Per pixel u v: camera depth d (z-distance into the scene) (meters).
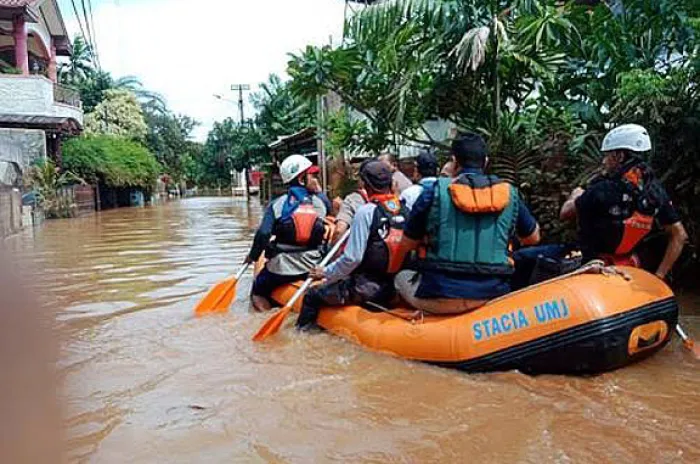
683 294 5.37
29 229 14.30
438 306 3.63
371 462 2.46
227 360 3.83
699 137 5.09
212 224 16.12
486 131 6.95
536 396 3.11
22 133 20.14
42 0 23.06
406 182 5.21
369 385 3.32
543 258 4.09
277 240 5.25
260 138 30.88
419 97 7.79
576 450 2.52
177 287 6.51
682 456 2.45
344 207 5.11
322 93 8.68
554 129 6.36
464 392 3.19
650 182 3.75
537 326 3.32
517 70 7.28
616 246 3.80
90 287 6.53
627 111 5.46
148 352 4.00
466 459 2.47
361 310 4.21
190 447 2.61
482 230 3.54
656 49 6.73
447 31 6.94
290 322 4.70
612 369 3.38
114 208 28.06
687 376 3.36
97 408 3.02
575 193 4.21
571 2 6.94
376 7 7.17
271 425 2.84
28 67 24.34
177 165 54.91
